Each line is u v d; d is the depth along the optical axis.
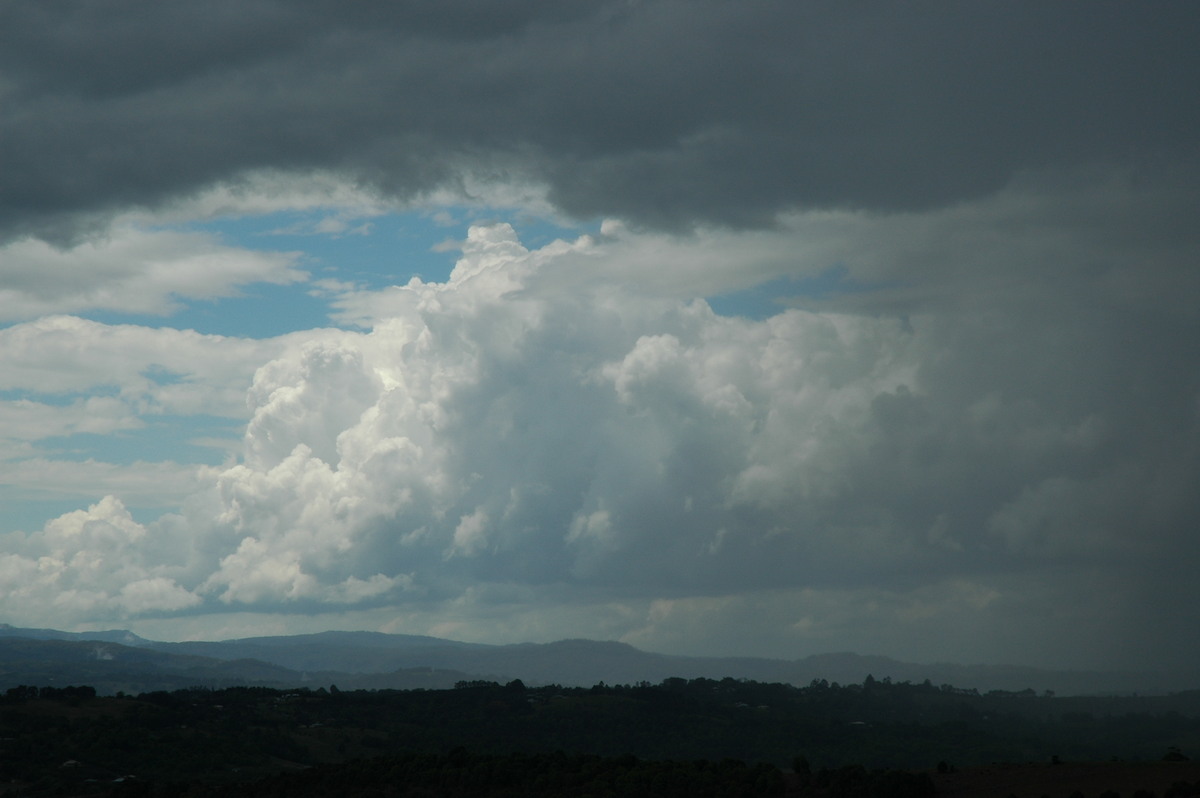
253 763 152.38
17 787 132.62
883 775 101.50
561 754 129.12
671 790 106.88
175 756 149.50
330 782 122.06
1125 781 91.50
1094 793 89.81
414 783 119.50
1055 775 97.75
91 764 142.50
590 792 108.94
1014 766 103.44
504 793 113.44
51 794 129.50
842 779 102.44
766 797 103.75
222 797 123.00
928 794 97.75
